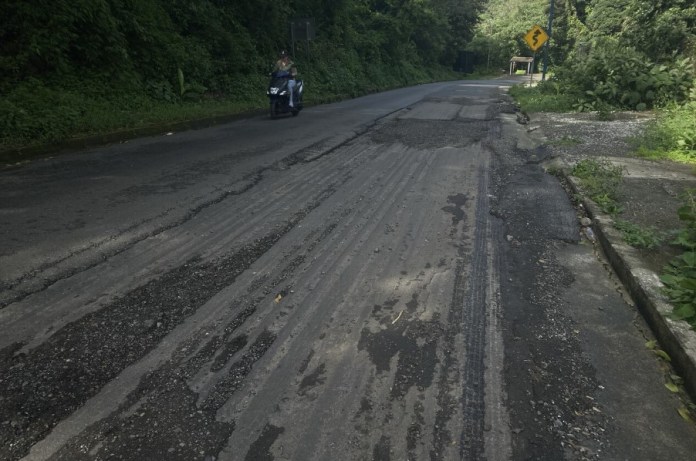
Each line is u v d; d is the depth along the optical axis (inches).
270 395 95.2
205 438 84.4
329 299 131.4
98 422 87.3
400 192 232.1
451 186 244.4
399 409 92.1
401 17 1467.8
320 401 93.8
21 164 278.4
